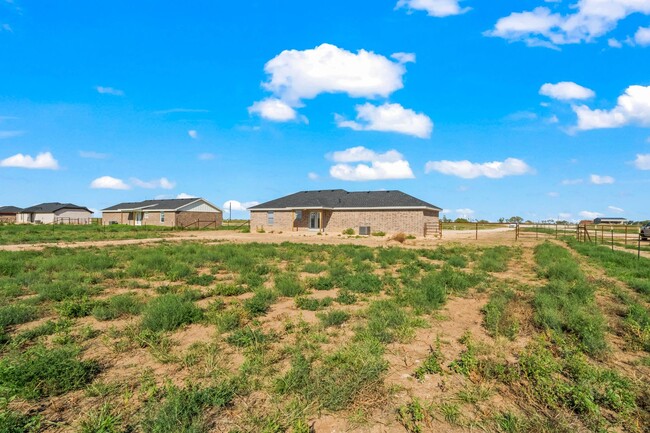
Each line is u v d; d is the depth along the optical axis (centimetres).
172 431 342
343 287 1028
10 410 376
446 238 3334
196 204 5366
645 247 2539
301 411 382
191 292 903
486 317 721
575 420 378
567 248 2352
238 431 353
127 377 466
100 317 722
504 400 420
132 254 1719
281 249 2059
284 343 588
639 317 702
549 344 579
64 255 1666
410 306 830
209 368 483
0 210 8412
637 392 436
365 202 3803
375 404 407
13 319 693
